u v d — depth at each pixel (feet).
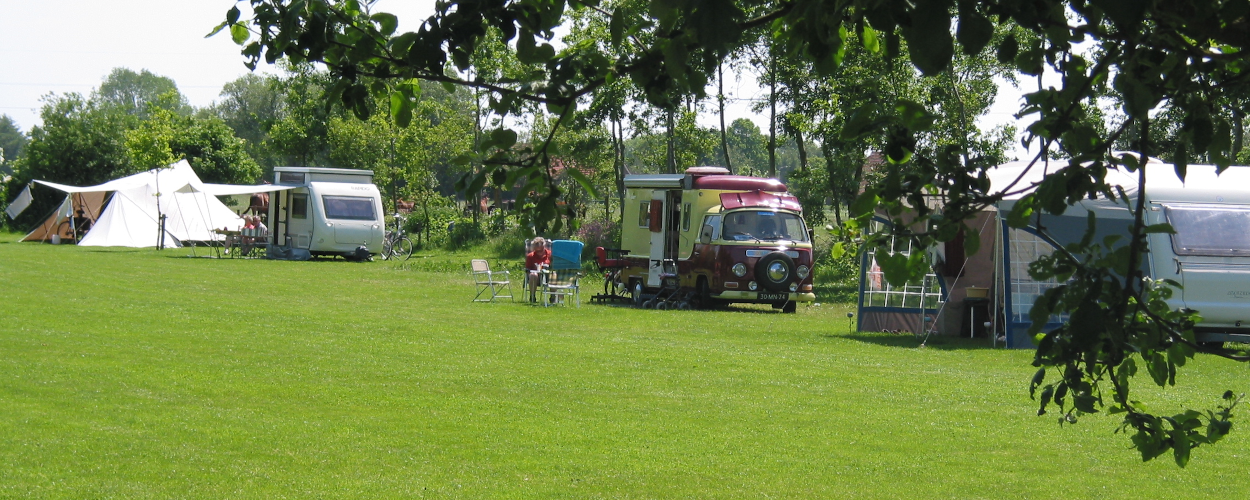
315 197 117.60
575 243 74.08
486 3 8.85
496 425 29.35
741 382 38.17
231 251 117.08
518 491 22.48
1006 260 52.42
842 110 75.56
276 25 9.55
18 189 170.19
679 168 113.09
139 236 131.13
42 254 107.65
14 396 31.04
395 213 156.15
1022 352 50.75
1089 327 9.00
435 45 8.96
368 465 24.47
